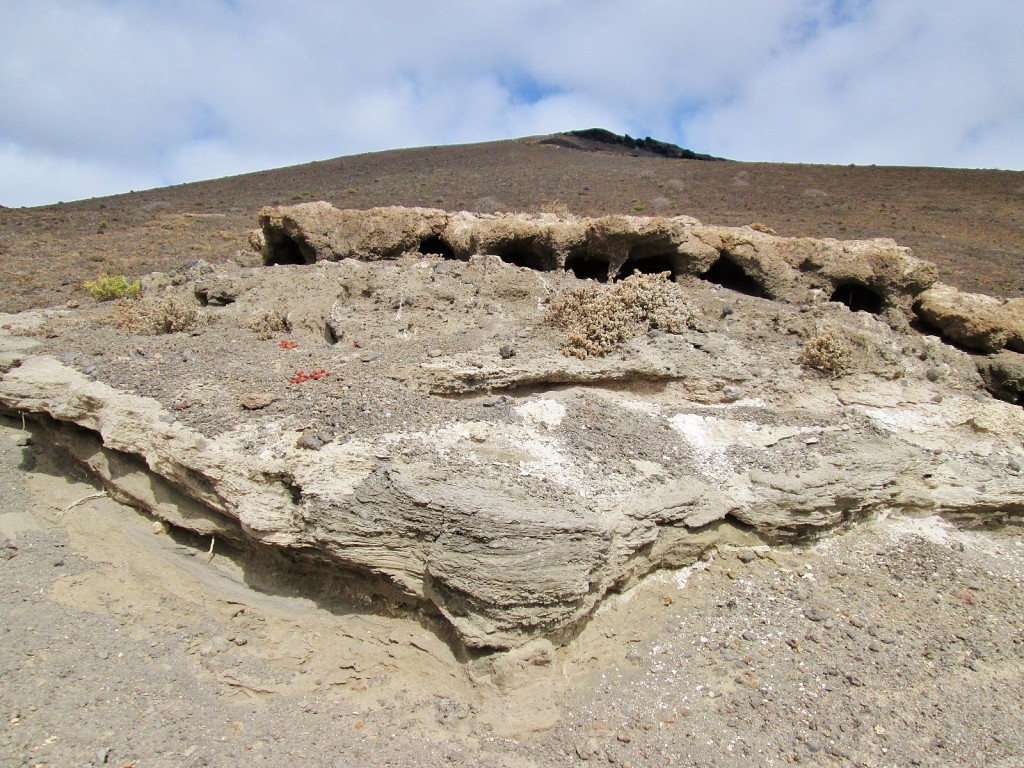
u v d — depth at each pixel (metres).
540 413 7.26
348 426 6.29
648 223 11.35
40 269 17.36
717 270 12.81
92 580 6.57
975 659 5.91
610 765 4.77
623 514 5.84
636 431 7.16
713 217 25.75
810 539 6.95
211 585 6.37
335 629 5.79
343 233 12.73
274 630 5.89
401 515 5.40
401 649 5.57
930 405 8.66
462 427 6.58
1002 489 7.61
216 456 5.92
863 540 7.11
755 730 5.10
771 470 6.91
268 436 6.12
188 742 4.86
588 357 8.19
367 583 5.79
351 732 4.97
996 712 5.41
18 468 8.30
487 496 5.45
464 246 12.39
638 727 5.06
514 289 10.51
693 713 5.20
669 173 39.94
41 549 6.97
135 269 17.42
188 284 12.76
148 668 5.52
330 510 5.44
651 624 5.96
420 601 5.59
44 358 8.32
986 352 10.62
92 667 5.50
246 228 24.75
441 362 7.69
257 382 7.26
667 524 6.21
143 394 7.05
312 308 10.49
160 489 6.79
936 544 7.23
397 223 12.50
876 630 6.07
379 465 5.77
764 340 9.52
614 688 5.38
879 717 5.28
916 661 5.82
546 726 4.99
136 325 10.05
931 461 7.60
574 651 5.56
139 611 6.16
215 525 6.39
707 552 6.61
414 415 6.62
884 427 8.05
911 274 11.30
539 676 5.20
